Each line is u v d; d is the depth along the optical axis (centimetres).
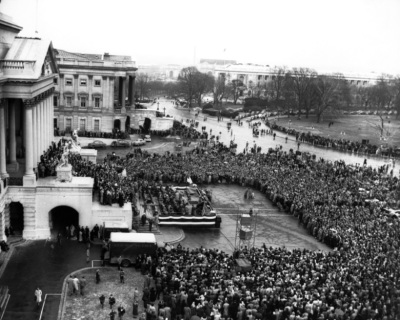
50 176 7012
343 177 10119
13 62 6309
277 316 4441
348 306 4584
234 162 10912
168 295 4731
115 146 12975
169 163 10350
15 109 7950
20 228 6775
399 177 10519
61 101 14125
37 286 5259
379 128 18462
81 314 4753
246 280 5022
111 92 14312
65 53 14800
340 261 5741
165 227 7375
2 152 6431
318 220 7475
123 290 5284
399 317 4503
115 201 6975
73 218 7256
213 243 6931
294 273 5191
